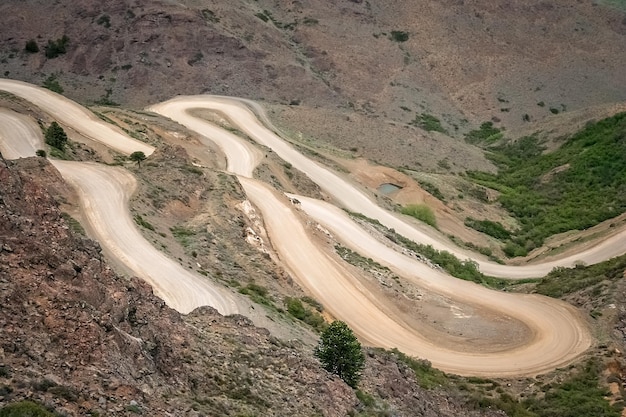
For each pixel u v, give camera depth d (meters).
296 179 102.12
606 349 61.19
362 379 41.19
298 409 31.05
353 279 69.00
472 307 69.81
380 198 106.56
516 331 65.31
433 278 75.12
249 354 35.34
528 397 55.00
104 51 144.62
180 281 52.75
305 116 133.75
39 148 75.69
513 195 122.38
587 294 71.12
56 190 61.22
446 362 59.53
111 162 81.38
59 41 144.38
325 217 86.56
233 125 122.44
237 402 28.80
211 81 144.12
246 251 65.25
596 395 54.94
